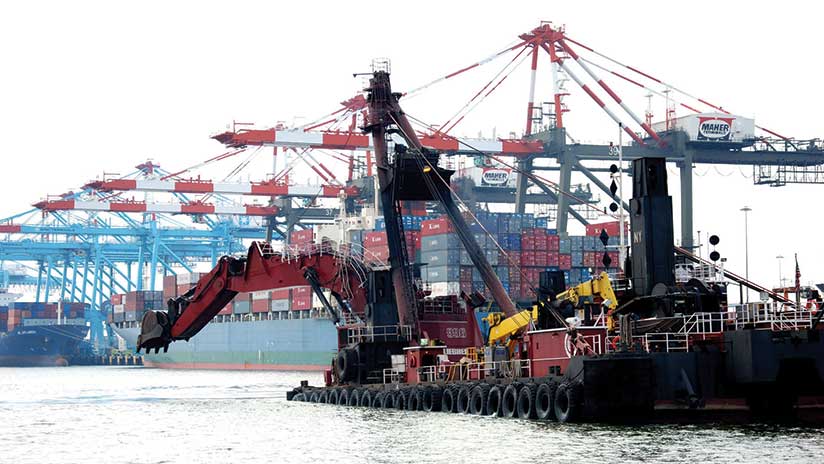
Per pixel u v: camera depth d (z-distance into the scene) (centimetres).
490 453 6525
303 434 8131
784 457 6075
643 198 7819
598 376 7150
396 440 7394
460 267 19112
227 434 8400
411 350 10044
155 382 19538
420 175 10775
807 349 7088
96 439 8325
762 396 7319
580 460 6112
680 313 7588
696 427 7262
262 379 19975
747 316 7544
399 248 10706
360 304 11206
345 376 10775
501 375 8700
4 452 7581
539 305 8406
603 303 7931
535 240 19912
